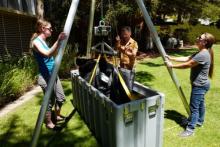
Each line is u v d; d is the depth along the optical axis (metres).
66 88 6.87
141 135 3.23
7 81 5.93
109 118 3.17
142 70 9.61
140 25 15.09
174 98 5.88
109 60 4.23
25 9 10.05
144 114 3.17
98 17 11.88
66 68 8.34
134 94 3.77
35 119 4.80
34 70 7.48
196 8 15.90
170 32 19.77
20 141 4.00
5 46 8.47
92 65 4.43
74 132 4.21
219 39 22.45
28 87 6.94
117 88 3.61
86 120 4.48
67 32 3.22
